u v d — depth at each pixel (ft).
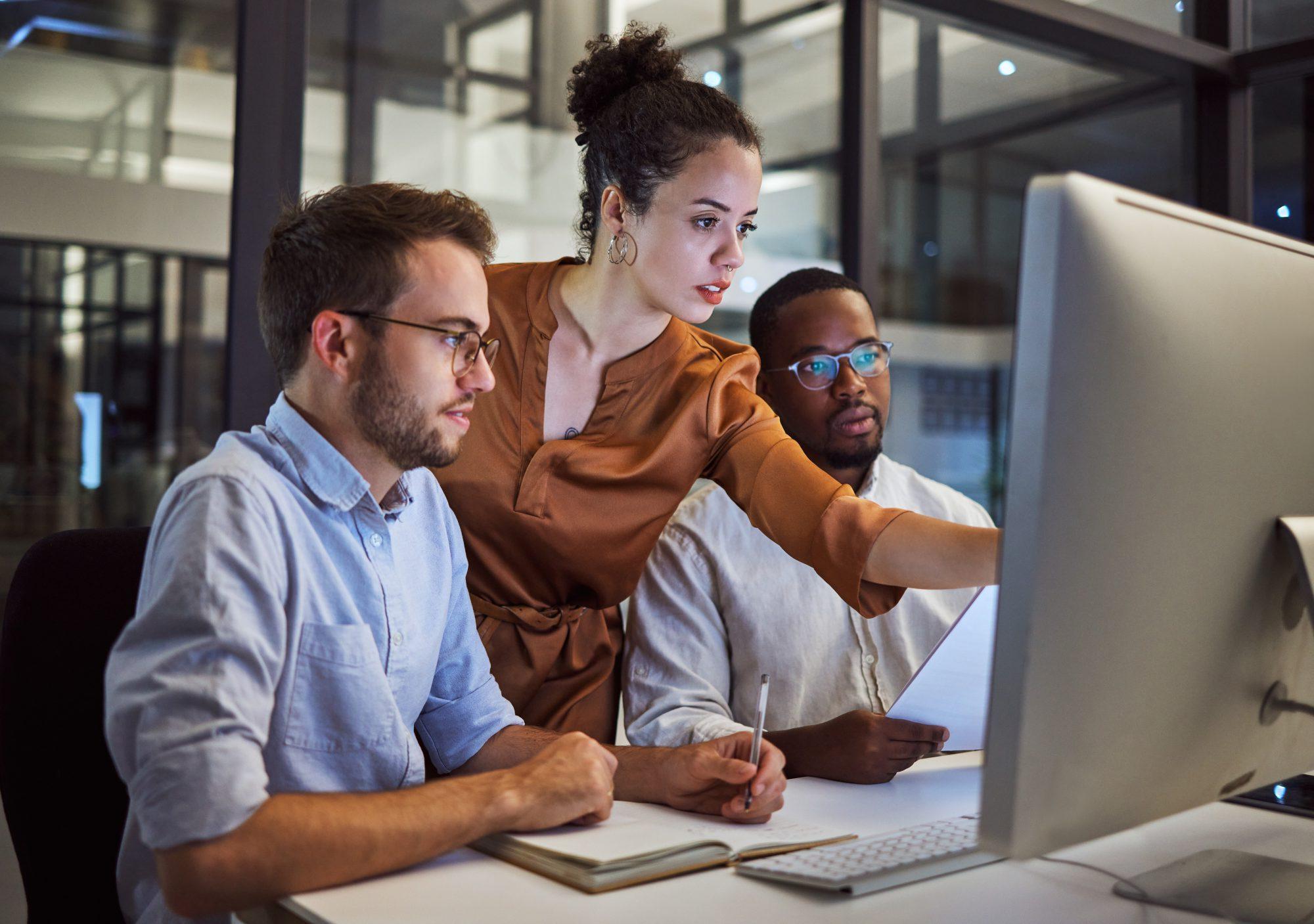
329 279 3.22
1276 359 2.66
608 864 2.71
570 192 9.58
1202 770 2.67
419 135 8.92
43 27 8.48
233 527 2.96
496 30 9.20
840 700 5.11
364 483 3.34
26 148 8.46
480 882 2.73
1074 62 10.61
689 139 4.24
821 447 5.44
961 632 3.87
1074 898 2.63
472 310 3.32
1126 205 2.28
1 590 8.23
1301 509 2.78
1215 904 2.54
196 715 2.68
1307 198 10.26
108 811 3.68
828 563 4.11
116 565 3.83
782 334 5.46
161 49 8.86
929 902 2.59
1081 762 2.31
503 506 4.56
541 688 4.71
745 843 3.05
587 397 4.72
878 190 9.43
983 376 18.83
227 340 6.75
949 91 10.32
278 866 2.59
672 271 4.35
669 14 9.81
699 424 4.65
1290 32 10.27
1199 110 10.74
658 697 4.81
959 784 3.96
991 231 17.40
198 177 9.05
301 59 6.89
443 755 3.86
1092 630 2.28
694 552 5.17
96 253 8.73
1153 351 2.32
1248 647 2.70
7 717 3.60
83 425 8.73
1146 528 2.36
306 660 3.17
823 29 9.59
